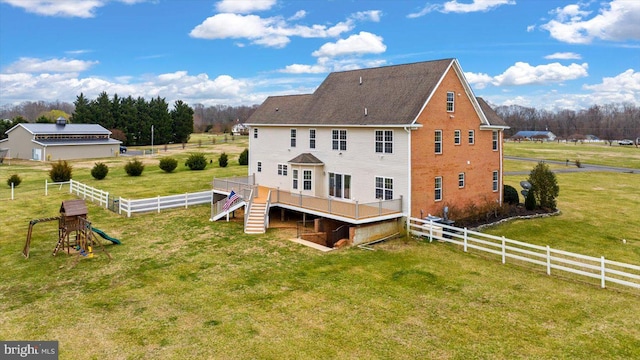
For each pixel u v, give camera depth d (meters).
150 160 70.00
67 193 39.50
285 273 18.47
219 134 157.88
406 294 16.11
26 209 32.56
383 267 19.23
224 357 11.76
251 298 15.81
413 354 11.86
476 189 30.22
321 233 24.66
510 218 29.73
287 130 32.34
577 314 14.30
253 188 28.69
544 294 16.06
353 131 27.56
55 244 23.23
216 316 14.33
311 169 29.53
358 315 14.32
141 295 16.20
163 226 26.88
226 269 19.03
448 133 27.41
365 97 28.88
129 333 13.18
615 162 73.62
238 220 28.52
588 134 174.00
